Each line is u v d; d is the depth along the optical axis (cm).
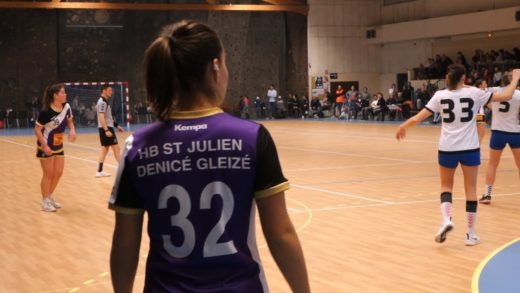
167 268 211
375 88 3888
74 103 3316
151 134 217
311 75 3759
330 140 2203
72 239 818
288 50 3744
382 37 3734
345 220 891
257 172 212
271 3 3678
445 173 736
